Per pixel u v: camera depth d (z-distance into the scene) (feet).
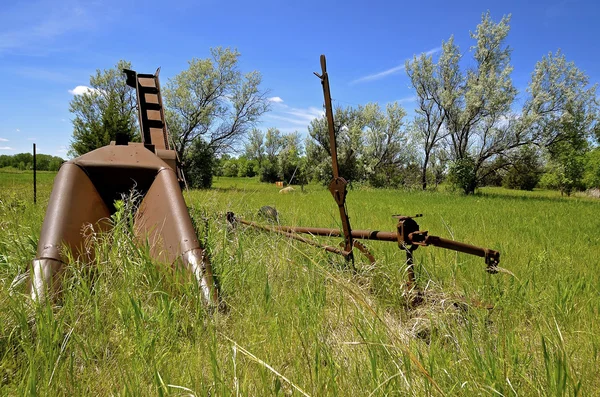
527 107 114.01
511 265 17.81
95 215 13.60
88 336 9.20
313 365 8.50
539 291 13.61
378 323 10.35
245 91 139.44
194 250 12.30
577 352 10.05
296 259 15.55
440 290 12.99
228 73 136.77
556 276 15.21
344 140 152.15
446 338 10.19
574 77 110.42
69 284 10.82
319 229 16.29
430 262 16.51
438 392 7.60
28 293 10.53
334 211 37.99
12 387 7.54
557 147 115.55
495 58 120.16
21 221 17.92
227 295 11.89
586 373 8.89
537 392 7.72
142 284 11.80
